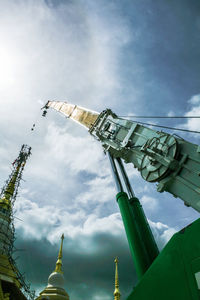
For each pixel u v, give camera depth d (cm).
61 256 3375
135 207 1480
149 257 1193
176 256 730
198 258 661
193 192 1230
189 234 716
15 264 3250
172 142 1427
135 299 782
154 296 731
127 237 1327
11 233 3706
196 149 1295
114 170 1864
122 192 1586
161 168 1416
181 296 664
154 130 1667
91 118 2700
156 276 760
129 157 1808
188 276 671
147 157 1560
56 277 3008
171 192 1380
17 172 4962
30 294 3178
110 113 2303
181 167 1326
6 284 2884
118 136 2005
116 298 4541
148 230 1341
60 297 2728
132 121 1966
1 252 3222
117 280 4878
